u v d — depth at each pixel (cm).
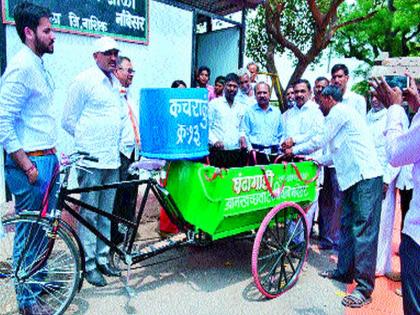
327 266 407
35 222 276
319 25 809
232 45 749
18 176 279
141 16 587
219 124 487
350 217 358
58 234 280
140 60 601
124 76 404
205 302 321
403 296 195
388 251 387
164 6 619
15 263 282
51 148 293
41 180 285
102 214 300
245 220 330
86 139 323
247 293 339
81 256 290
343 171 347
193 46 672
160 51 626
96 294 323
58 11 493
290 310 317
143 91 307
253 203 322
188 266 385
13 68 261
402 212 402
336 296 344
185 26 653
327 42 844
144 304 312
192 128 307
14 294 302
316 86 462
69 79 520
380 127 417
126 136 397
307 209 388
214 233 310
